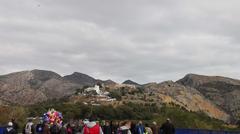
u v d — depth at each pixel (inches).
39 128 1091.3
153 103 7130.9
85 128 524.1
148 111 5167.3
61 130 1070.4
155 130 1118.4
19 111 2354.8
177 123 2178.9
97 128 522.6
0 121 2246.6
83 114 4077.3
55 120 1216.2
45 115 1293.1
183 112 2306.8
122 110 4761.3
